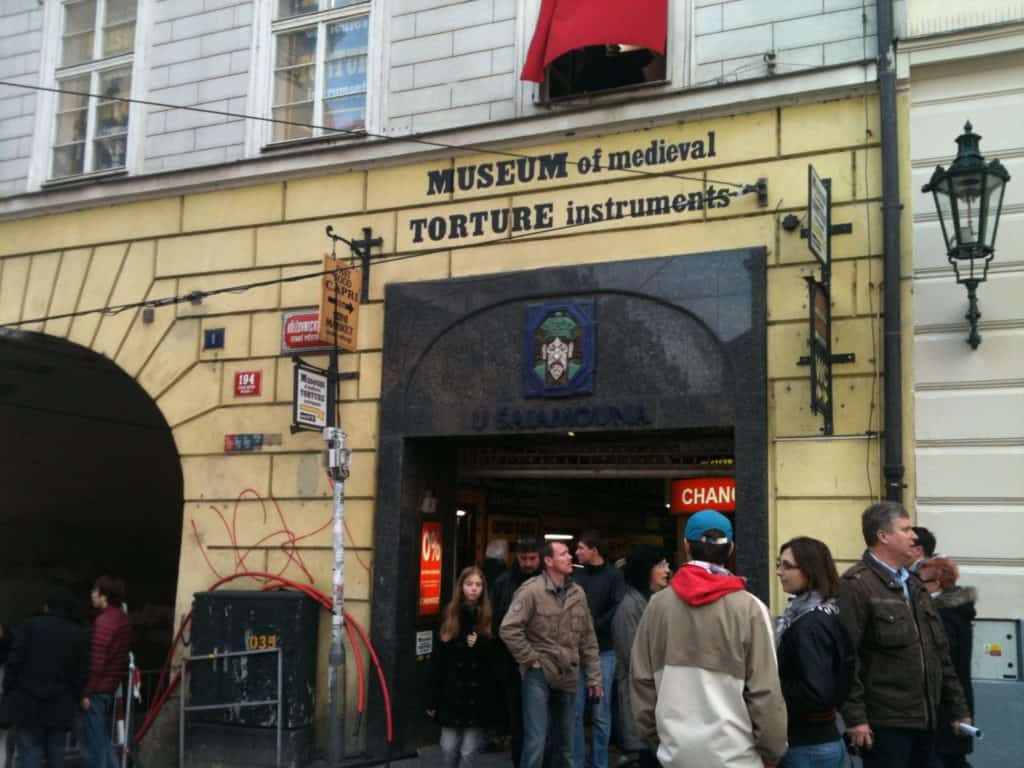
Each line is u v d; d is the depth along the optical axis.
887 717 5.12
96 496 15.63
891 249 8.35
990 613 7.79
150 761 10.21
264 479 10.67
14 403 14.34
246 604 10.02
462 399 9.92
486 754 9.54
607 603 8.40
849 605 4.96
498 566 9.55
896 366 8.22
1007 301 8.12
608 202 9.65
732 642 4.45
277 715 9.62
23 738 7.82
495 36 10.46
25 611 14.44
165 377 11.35
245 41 11.73
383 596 9.90
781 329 8.76
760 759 4.40
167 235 11.62
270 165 11.16
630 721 8.19
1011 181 8.25
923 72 8.64
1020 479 7.86
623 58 10.01
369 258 10.60
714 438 9.63
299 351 10.76
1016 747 7.56
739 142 9.22
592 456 10.26
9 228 12.52
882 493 8.20
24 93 12.94
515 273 9.87
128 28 12.59
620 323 9.36
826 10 9.11
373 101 10.94
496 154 10.20
